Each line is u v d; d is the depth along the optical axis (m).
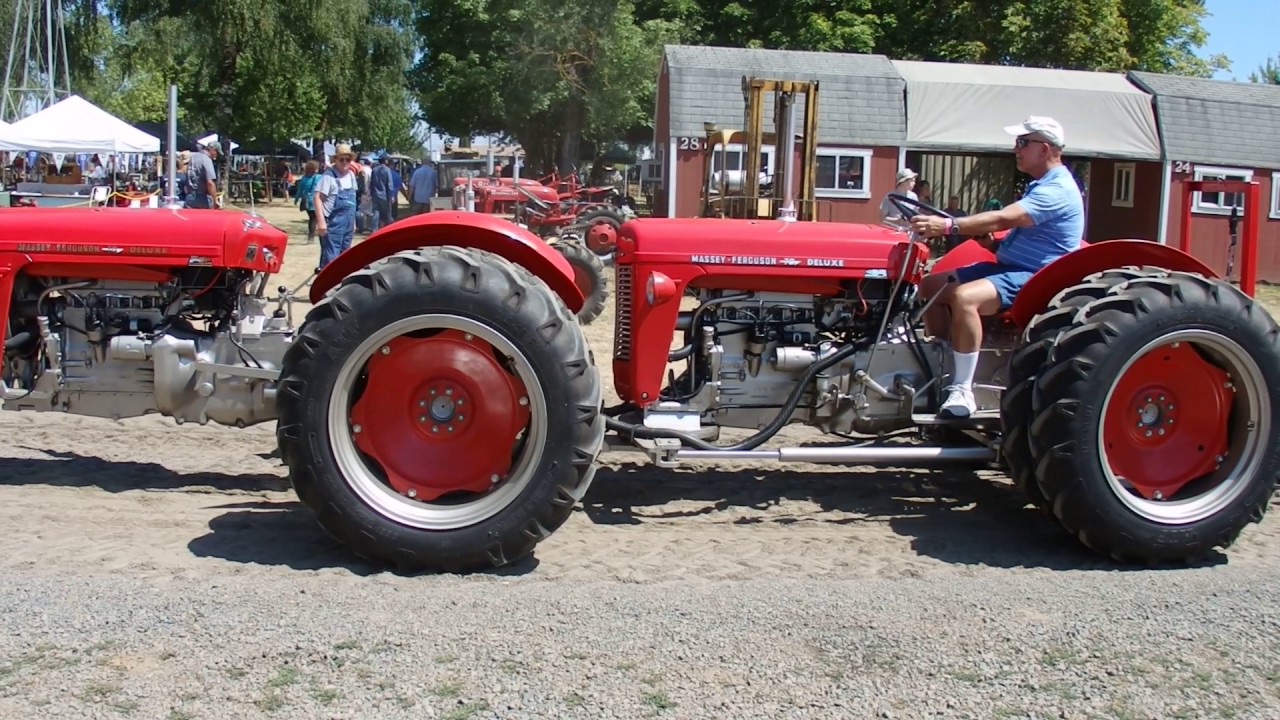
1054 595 3.91
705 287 4.94
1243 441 4.54
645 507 5.07
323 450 4.05
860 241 4.89
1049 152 4.95
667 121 20.58
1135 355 4.37
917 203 4.97
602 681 3.11
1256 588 4.07
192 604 3.57
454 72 29.83
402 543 4.06
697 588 3.95
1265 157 20.38
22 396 4.88
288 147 43.12
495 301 4.07
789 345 4.97
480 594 3.82
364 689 3.03
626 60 28.06
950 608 3.73
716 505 5.14
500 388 4.18
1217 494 4.50
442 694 3.02
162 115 49.56
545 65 28.44
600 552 4.43
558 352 4.10
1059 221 4.88
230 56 33.34
